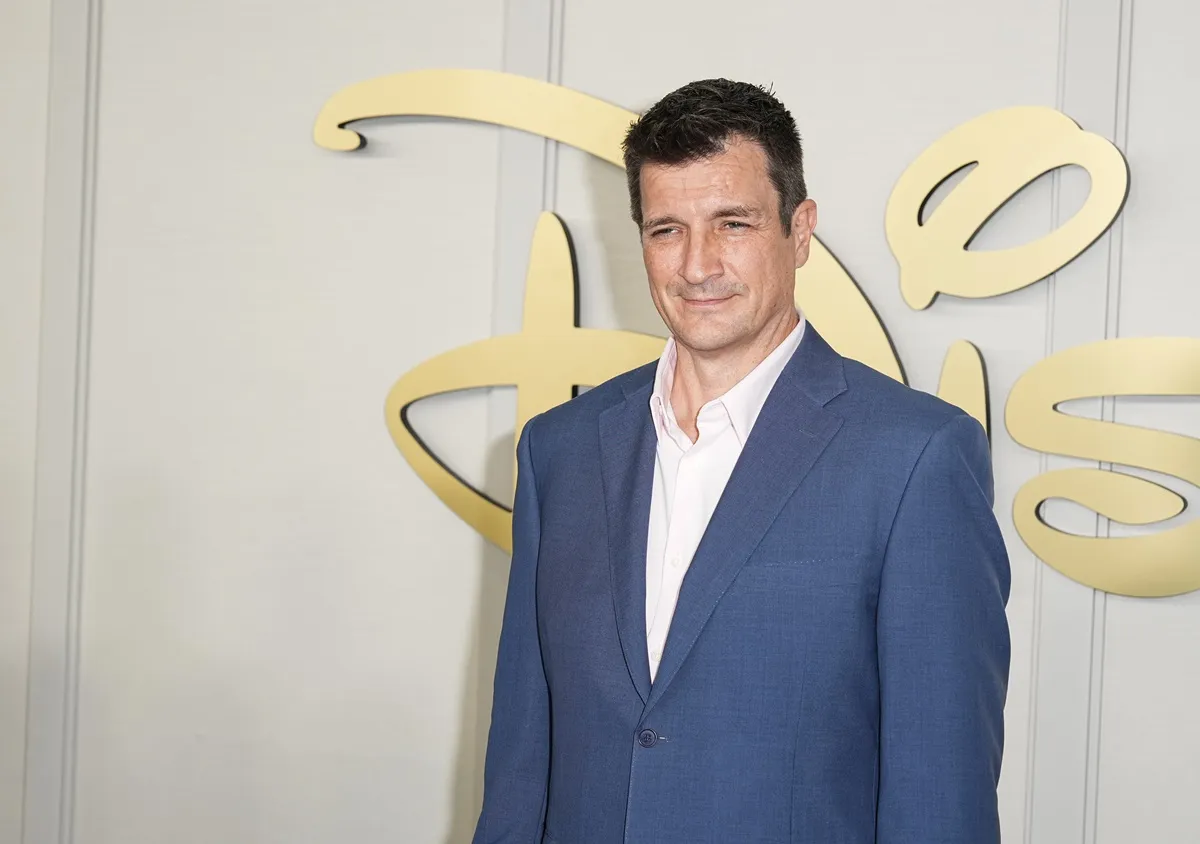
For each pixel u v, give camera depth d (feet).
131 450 7.07
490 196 6.66
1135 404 5.83
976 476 3.89
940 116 6.08
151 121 7.04
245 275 6.94
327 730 6.84
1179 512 5.65
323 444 6.86
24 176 7.14
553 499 4.47
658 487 4.24
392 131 6.77
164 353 7.03
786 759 3.73
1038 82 5.96
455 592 6.70
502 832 4.42
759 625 3.79
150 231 7.05
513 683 4.57
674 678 3.81
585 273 6.55
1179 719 5.79
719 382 4.25
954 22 6.07
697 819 3.73
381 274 6.79
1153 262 5.81
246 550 6.94
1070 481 5.81
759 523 3.86
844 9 6.21
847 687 3.78
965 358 5.91
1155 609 5.81
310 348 6.87
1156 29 5.80
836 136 6.22
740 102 4.06
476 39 6.69
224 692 6.97
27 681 7.13
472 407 6.70
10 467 7.16
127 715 7.07
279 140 6.90
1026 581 5.97
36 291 7.14
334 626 6.84
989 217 5.94
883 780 3.72
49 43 7.11
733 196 4.00
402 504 6.77
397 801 6.76
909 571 3.74
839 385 4.08
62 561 7.07
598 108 6.40
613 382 4.71
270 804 6.91
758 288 4.07
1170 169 5.79
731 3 6.36
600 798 3.90
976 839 3.63
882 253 6.16
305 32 6.88
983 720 3.70
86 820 7.11
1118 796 5.85
